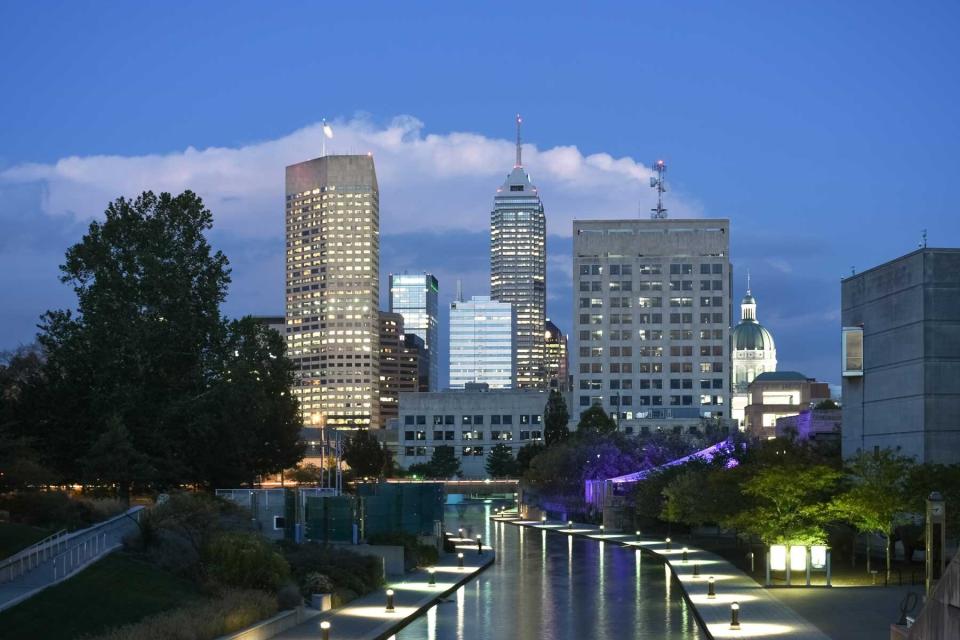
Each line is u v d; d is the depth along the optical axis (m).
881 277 90.25
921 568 76.50
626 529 132.00
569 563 91.19
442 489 102.62
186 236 99.50
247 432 104.38
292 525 79.62
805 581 70.69
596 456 160.88
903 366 86.31
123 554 56.09
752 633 50.41
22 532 59.62
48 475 72.31
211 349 98.88
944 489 69.56
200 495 65.81
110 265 95.94
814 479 71.81
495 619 58.66
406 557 79.88
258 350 105.12
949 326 83.62
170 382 96.31
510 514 185.00
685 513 98.06
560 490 164.12
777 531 70.38
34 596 45.12
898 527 79.31
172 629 43.91
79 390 94.00
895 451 80.12
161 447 92.56
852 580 71.06
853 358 94.00
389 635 52.53
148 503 98.88
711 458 118.12
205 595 53.84
